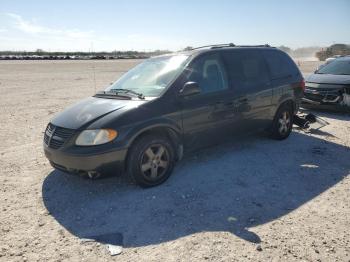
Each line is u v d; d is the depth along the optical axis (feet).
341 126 27.91
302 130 26.50
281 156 20.49
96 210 14.26
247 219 13.30
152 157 16.03
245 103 19.88
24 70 109.91
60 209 14.47
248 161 19.61
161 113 16.05
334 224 12.92
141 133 15.55
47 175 18.16
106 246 11.76
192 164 19.17
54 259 11.11
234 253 11.16
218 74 18.94
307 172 18.03
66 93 53.62
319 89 32.65
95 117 15.30
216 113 18.33
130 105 15.85
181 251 11.34
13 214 14.08
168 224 13.05
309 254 11.10
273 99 21.93
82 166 14.70
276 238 12.00
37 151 22.34
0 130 28.27
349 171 18.21
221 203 14.64
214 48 19.53
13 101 44.96
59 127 15.74
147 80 18.16
